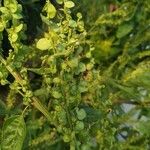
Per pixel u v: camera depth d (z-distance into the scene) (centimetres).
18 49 32
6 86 44
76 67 33
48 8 32
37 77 48
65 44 32
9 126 32
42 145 53
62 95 34
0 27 31
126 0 67
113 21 65
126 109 68
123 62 66
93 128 38
